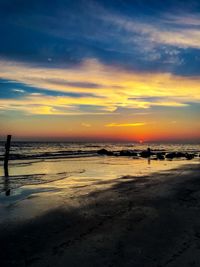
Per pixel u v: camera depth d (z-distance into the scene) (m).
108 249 6.77
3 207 11.05
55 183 17.44
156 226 8.39
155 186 15.34
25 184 17.05
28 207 11.02
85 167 28.78
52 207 10.95
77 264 6.04
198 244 6.97
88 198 12.44
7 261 6.27
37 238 7.59
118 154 54.66
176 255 6.37
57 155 49.69
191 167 27.31
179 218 9.16
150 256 6.35
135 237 7.52
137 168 27.67
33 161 35.97
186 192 13.45
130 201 11.68
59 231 8.12
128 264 5.99
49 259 6.32
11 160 37.12
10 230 8.25
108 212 10.03
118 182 17.28
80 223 8.84
